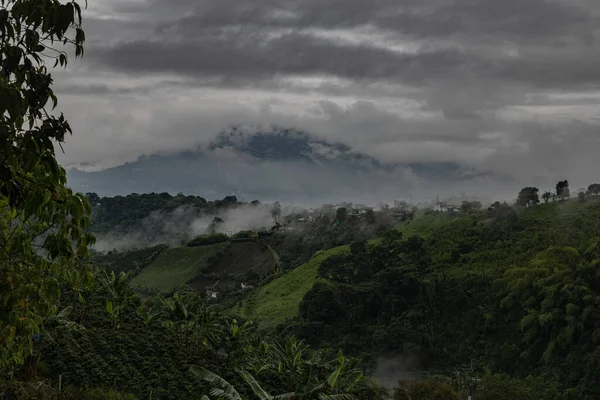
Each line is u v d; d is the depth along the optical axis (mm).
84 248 10555
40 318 12094
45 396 25125
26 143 8938
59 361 31734
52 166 9219
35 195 9281
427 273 106438
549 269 92438
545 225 115875
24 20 9195
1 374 22938
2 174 9102
